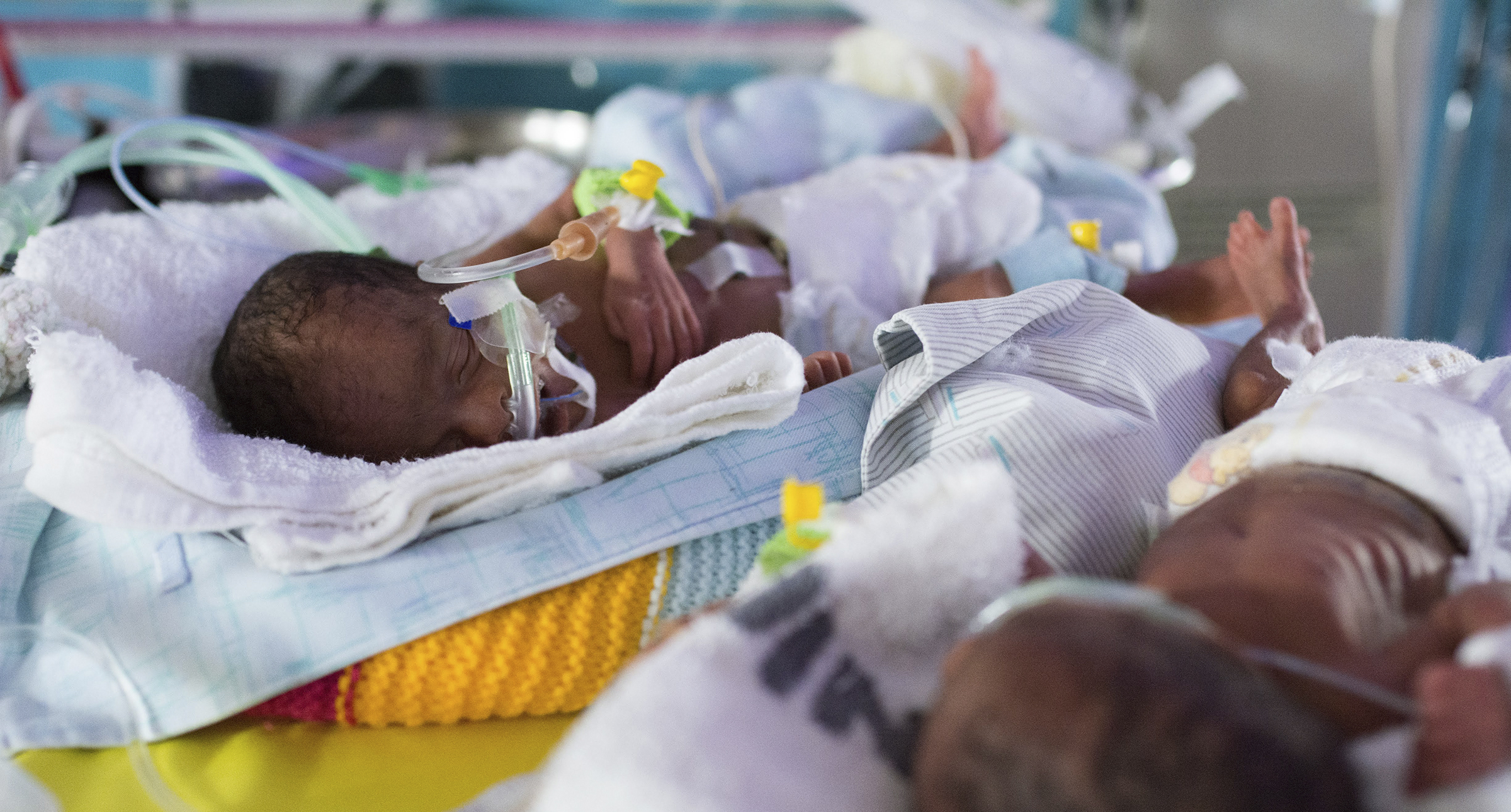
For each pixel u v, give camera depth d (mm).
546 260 1093
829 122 1911
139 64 2516
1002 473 728
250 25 2291
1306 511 709
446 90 2715
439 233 1469
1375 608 651
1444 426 779
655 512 972
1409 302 2516
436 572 930
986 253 1474
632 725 563
